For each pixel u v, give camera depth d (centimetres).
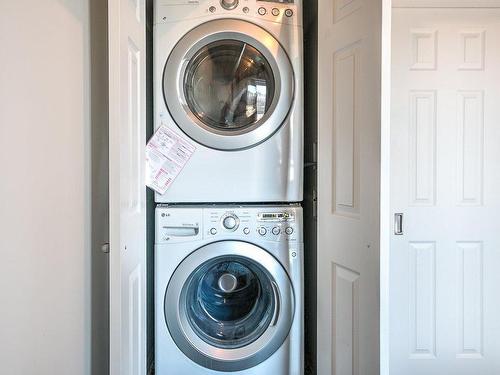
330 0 135
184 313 142
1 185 85
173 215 141
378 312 105
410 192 198
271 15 143
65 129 108
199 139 142
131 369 118
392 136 196
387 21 102
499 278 197
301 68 145
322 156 141
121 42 106
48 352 100
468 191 198
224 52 146
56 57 104
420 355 199
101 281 130
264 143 145
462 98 197
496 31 196
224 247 141
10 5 88
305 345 174
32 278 95
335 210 133
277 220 143
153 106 145
